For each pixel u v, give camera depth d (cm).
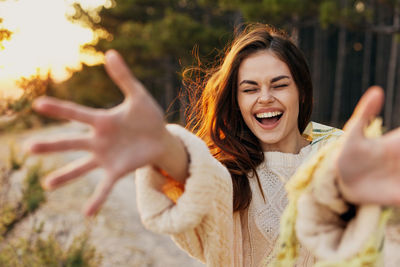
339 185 66
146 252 491
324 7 716
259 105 131
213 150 149
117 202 729
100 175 977
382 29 743
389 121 1489
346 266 69
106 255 457
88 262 299
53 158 1075
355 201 63
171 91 1884
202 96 162
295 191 74
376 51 2097
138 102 64
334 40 2236
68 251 295
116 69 63
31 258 272
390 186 61
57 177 59
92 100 1864
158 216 92
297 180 73
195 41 1182
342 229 71
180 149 84
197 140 89
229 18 1647
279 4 743
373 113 60
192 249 112
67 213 609
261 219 133
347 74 2247
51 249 282
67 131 1892
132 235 550
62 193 751
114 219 611
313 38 2038
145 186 93
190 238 110
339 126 1831
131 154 63
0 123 255
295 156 139
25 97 237
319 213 71
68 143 60
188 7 1842
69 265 275
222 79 139
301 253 125
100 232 537
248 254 135
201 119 159
